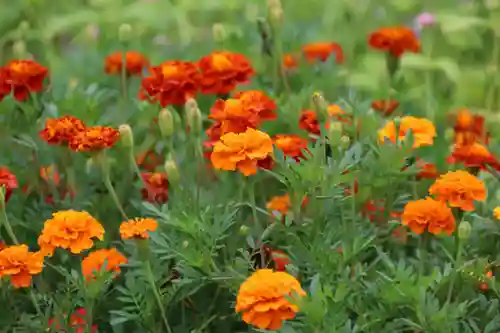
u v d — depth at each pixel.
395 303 2.00
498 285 2.05
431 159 2.29
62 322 2.07
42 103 2.36
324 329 1.96
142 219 2.05
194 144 2.15
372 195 2.14
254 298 1.94
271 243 2.13
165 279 2.08
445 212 2.04
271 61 2.52
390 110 2.39
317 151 2.08
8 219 2.20
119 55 2.49
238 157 2.04
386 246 2.15
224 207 2.16
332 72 2.49
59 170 2.28
